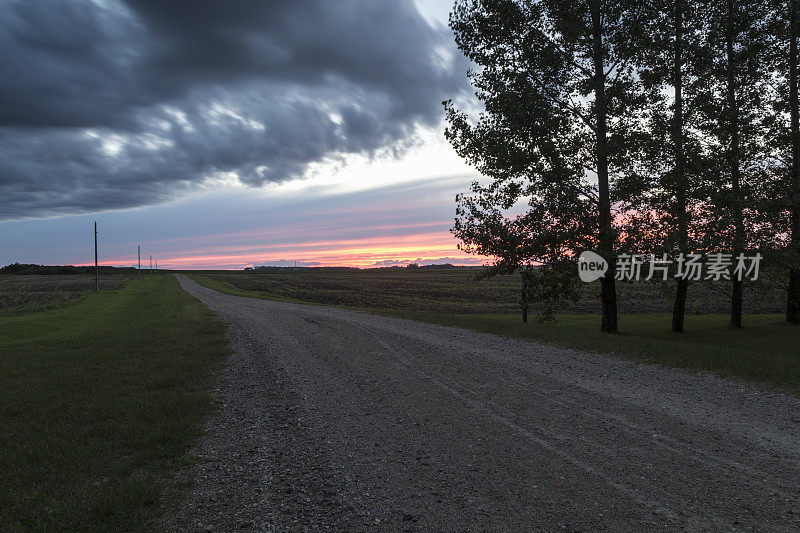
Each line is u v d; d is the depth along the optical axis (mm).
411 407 7199
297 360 11586
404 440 5742
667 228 16469
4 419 6844
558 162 16516
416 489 4355
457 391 8055
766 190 18359
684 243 16109
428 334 15414
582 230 16453
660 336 19719
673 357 9938
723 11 20500
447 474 4672
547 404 7055
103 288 69625
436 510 3922
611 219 17531
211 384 9109
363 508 4012
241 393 8516
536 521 3674
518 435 5742
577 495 4102
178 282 84812
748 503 3857
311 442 5805
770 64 21016
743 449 5031
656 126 17781
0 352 13156
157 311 30688
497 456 5094
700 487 4184
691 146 17453
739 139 19000
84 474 4809
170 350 12773
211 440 5938
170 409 7105
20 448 5527
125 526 3721
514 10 17000
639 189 16609
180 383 9062
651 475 4465
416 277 121188
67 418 6781
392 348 12820
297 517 3869
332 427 6395
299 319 21359
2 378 9633
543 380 8617
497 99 16766
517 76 16734
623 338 13109
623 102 16672
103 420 6656
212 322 19969
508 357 10977
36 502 4133
